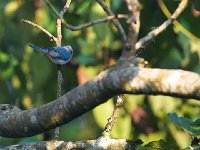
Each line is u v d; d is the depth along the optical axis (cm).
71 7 1312
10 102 1489
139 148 688
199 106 1288
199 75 530
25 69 1438
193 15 1136
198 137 670
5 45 1442
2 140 1417
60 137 1450
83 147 705
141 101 1294
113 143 704
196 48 1285
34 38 1391
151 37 565
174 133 1285
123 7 1240
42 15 1373
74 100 566
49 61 1377
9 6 1412
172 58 1311
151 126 1305
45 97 1411
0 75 1479
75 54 1363
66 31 1344
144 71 540
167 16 1154
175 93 532
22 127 621
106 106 1255
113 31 1289
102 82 548
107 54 1312
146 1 1289
